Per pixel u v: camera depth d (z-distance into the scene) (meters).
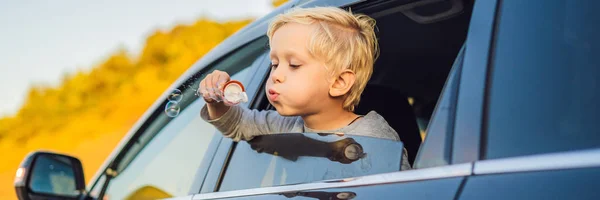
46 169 2.83
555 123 1.42
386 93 2.86
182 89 2.87
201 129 2.62
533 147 1.41
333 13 2.07
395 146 1.79
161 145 2.86
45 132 47.38
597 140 1.34
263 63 2.44
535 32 1.56
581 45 1.48
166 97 2.93
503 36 1.59
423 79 3.22
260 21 2.62
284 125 2.21
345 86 2.07
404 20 2.72
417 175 1.57
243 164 2.18
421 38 2.89
